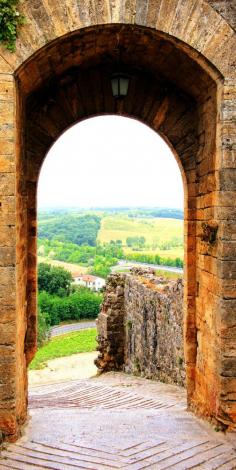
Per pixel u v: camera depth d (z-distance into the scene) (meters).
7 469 5.06
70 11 5.85
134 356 14.88
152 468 5.12
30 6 5.79
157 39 6.23
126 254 75.50
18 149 6.15
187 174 7.88
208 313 6.86
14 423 5.76
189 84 7.19
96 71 7.77
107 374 15.26
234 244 6.08
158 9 5.98
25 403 6.96
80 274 60.09
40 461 5.27
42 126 7.71
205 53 6.04
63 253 76.44
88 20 5.89
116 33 6.21
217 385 6.29
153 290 13.11
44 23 5.82
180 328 10.92
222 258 6.09
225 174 6.08
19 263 6.17
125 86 7.58
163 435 6.25
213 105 6.57
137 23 5.95
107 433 6.33
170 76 7.39
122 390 11.11
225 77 6.05
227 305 6.08
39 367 23.53
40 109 7.70
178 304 11.05
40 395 11.48
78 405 9.07
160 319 12.48
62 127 7.78
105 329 15.99
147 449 5.70
